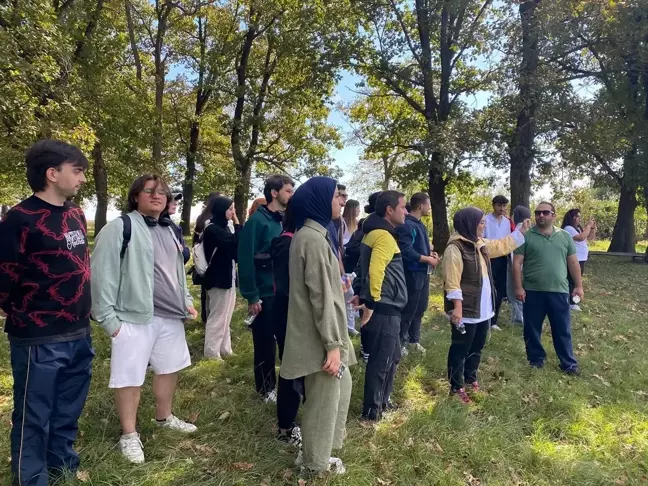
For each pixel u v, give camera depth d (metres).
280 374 2.76
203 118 21.31
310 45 15.92
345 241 6.03
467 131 13.34
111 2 15.65
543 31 12.25
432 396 4.27
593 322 7.10
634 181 14.59
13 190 18.19
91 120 13.75
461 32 14.65
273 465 2.96
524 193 13.52
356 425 3.55
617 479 3.07
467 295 4.01
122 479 2.71
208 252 4.77
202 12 19.08
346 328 2.84
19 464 2.41
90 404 3.60
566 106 12.80
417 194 5.24
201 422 3.52
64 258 2.45
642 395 4.45
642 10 12.66
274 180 3.89
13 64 8.50
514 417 3.83
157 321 3.10
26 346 2.41
